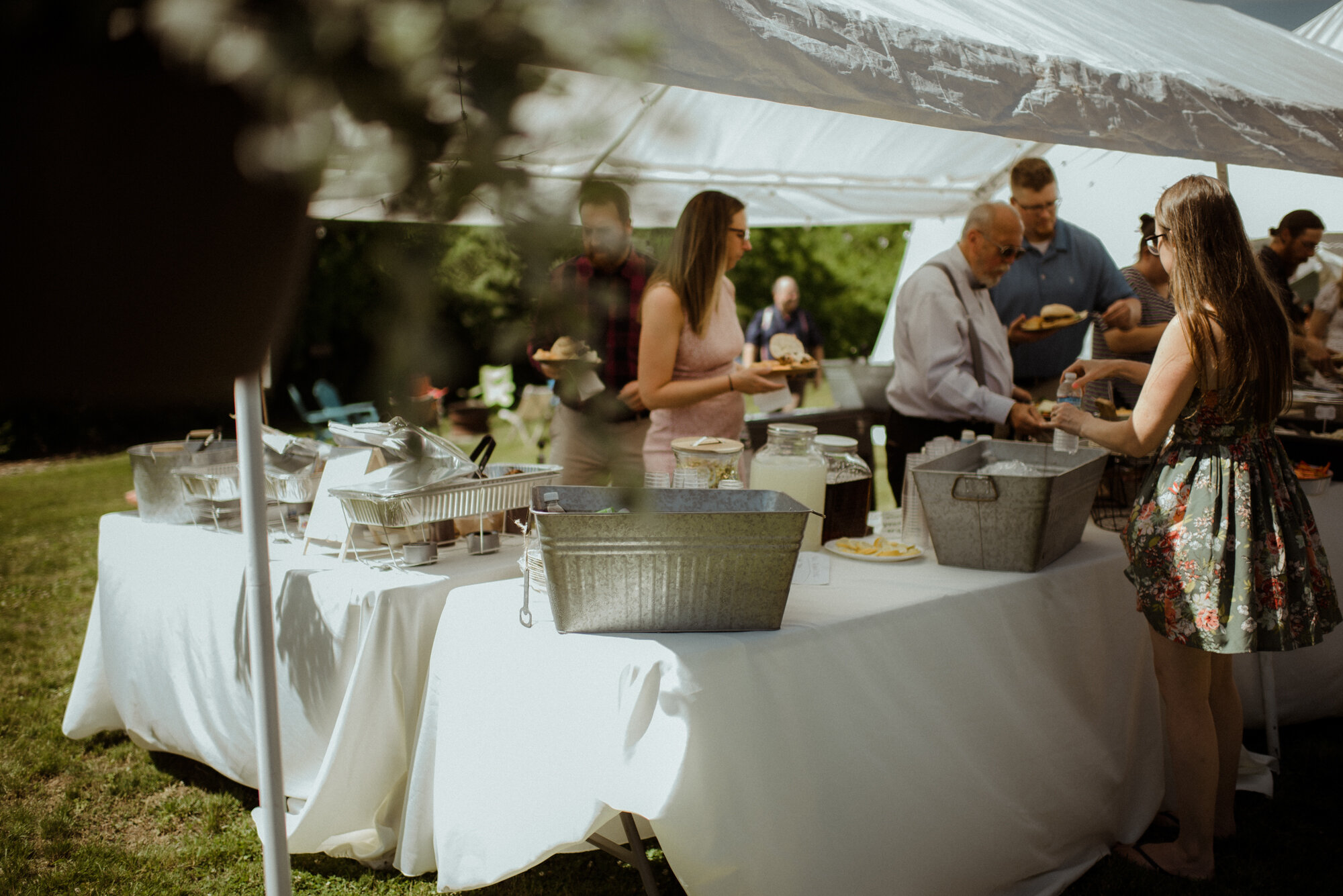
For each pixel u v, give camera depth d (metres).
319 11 0.42
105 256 0.42
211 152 0.43
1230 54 3.39
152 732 2.90
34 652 4.28
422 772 2.10
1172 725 2.37
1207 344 2.09
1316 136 2.94
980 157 5.54
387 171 0.46
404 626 2.21
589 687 1.77
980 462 2.74
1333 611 2.24
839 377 5.43
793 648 1.82
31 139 0.40
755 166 5.22
